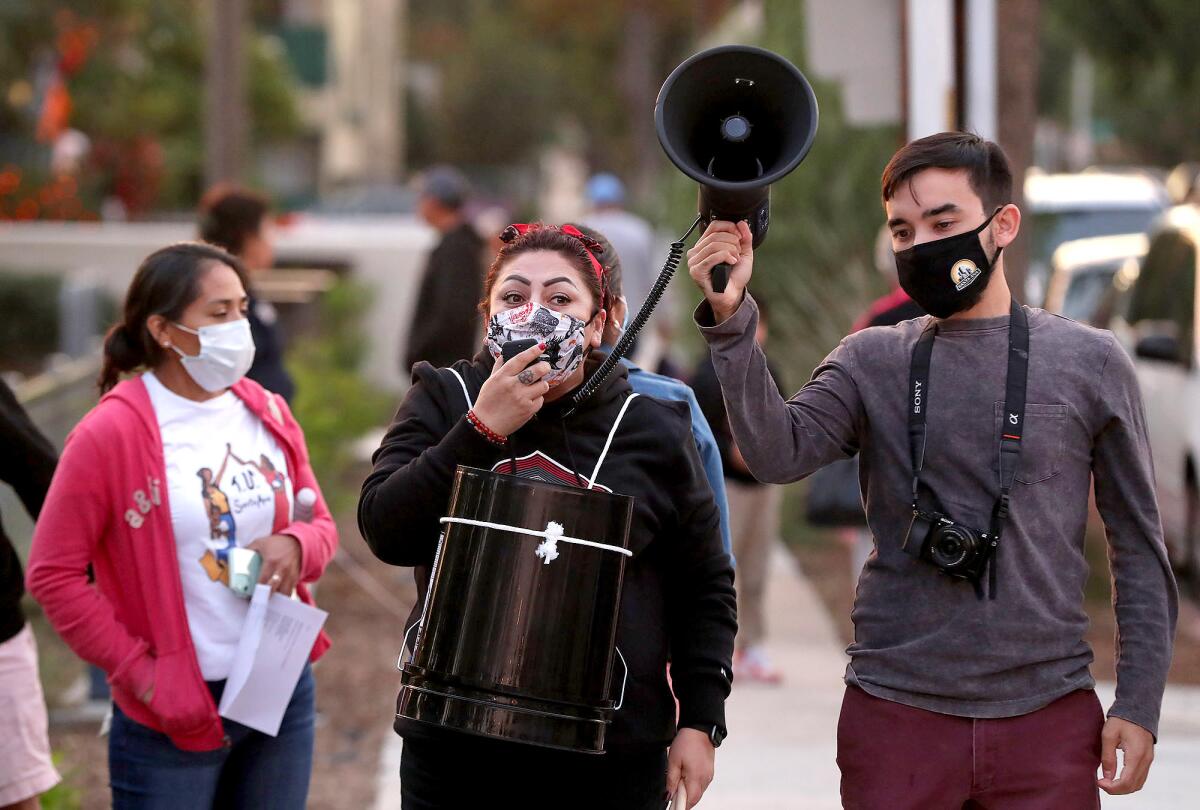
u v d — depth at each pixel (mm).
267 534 6332
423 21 130000
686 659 5297
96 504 5961
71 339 19719
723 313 5121
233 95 25016
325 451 16641
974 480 5191
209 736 6047
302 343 24484
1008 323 5355
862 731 5258
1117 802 9109
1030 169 11227
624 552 4809
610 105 99750
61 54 40594
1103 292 19953
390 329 28750
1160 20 30938
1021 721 5133
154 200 44250
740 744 10586
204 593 6090
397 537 5020
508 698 4691
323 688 11797
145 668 5961
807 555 18047
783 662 13297
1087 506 5289
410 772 5121
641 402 5258
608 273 5660
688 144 4996
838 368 5480
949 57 10656
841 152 20516
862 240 20328
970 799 5258
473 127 101625
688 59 4926
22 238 29484
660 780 5230
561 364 4863
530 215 78688
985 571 5141
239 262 6367
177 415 6211
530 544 4711
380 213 56094
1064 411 5211
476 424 4867
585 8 87750
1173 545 15492
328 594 14656
